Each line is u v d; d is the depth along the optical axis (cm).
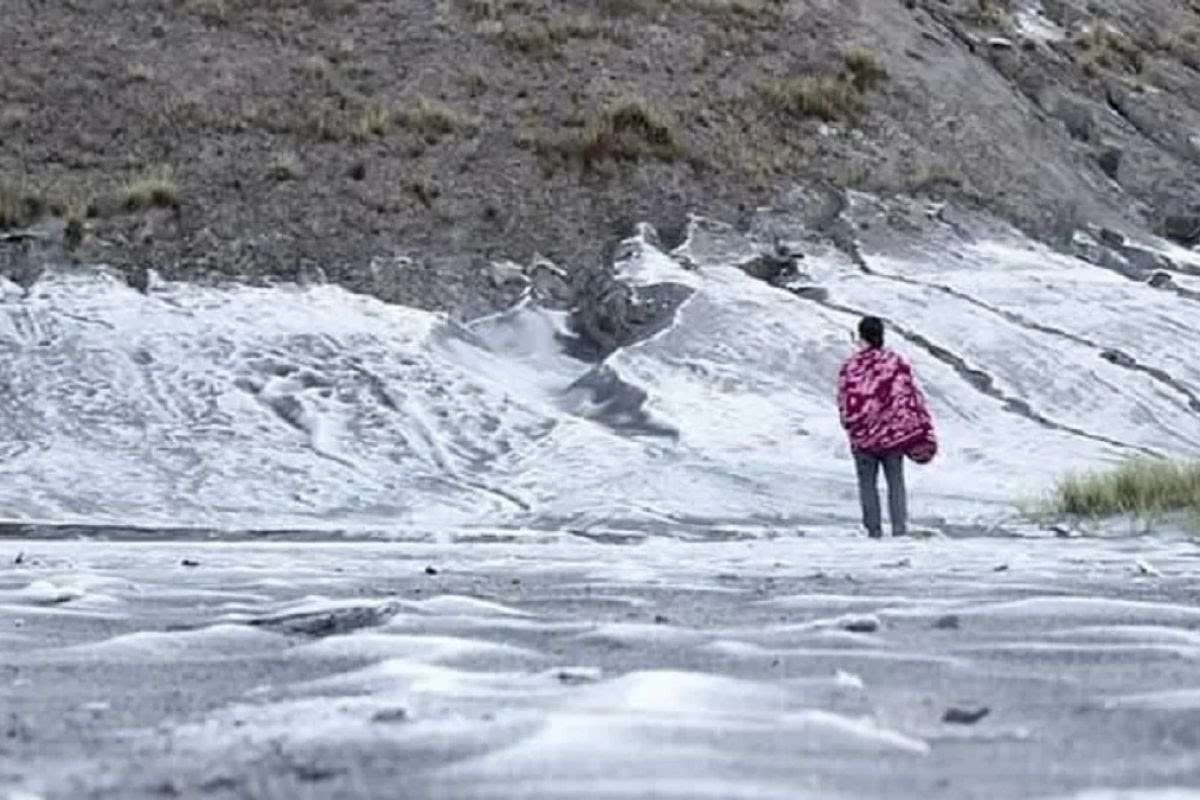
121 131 4119
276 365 3256
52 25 4491
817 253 3981
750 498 2725
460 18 4619
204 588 1179
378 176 4022
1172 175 4838
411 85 4356
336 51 4466
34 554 1673
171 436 2964
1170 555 1551
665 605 989
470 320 3678
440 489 2795
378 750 447
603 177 4116
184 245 3762
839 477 2830
